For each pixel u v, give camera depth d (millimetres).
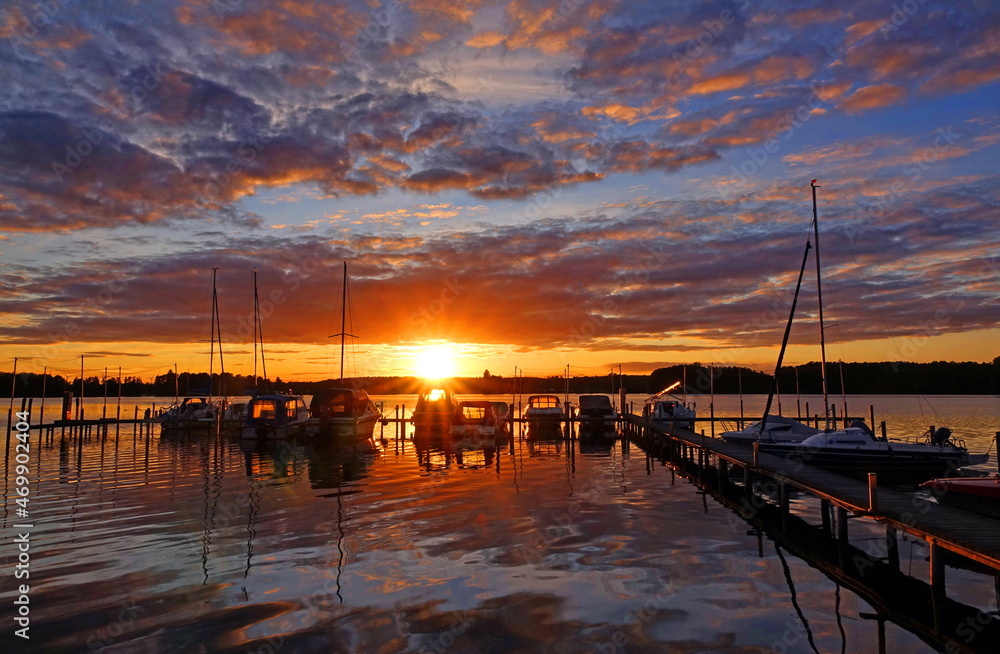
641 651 6426
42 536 11203
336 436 30406
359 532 11430
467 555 9875
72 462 22984
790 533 12109
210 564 9398
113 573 8977
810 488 12133
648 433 29562
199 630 6918
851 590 8672
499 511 13430
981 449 26859
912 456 19828
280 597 7953
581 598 7949
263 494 15656
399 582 8531
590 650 6414
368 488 16578
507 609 7543
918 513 9656
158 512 13367
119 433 37719
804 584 8852
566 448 29109
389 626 7016
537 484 17406
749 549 10703
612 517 12945
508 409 40875
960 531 8430
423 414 34375
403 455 25422
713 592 8336
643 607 7691
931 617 7715
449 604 7699
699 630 7031
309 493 15773
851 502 10523
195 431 38188
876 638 7012
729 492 17125
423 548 10297
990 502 12977
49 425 35125
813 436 21328
